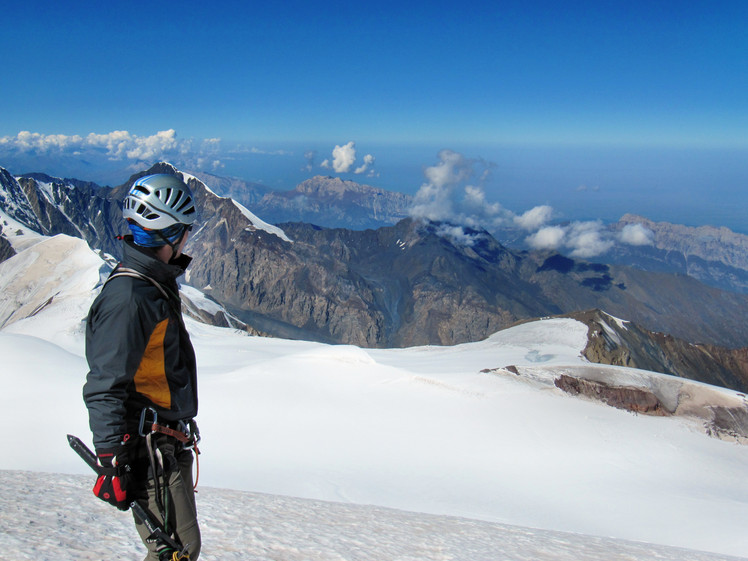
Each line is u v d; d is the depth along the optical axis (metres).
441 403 55.00
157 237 3.90
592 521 30.50
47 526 5.42
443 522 9.40
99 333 3.52
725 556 9.81
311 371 61.78
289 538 6.38
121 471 3.55
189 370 4.07
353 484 33.59
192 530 3.88
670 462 45.84
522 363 86.88
